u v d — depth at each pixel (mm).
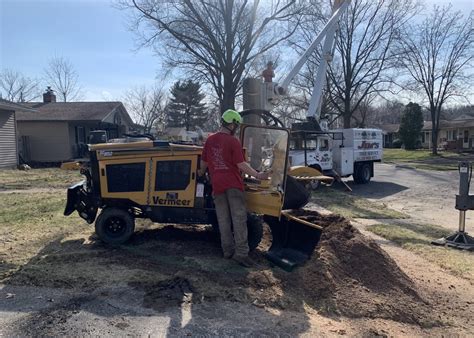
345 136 17109
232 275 4965
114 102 34531
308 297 4641
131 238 6359
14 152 23562
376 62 34656
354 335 3953
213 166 5281
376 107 70000
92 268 5109
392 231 8406
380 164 30188
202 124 70438
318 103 16797
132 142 6145
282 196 5484
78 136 31000
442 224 9625
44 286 4582
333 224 6145
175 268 5164
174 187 5934
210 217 6000
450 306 4844
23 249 5926
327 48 16734
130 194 5996
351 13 33344
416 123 55844
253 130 5938
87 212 6387
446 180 19297
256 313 4203
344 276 5070
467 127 52375
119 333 3688
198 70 26969
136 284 4645
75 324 3801
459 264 6367
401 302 4723
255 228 5742
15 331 3650
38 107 32406
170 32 23406
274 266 5359
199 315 4078
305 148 14258
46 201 10602
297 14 24297
